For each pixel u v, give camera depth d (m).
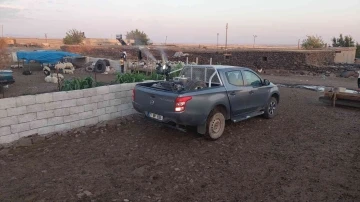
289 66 29.80
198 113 6.08
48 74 21.88
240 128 7.62
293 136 7.03
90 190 4.20
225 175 4.84
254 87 7.72
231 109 6.95
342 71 26.48
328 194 4.26
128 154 5.62
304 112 9.71
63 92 6.64
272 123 8.17
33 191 4.11
